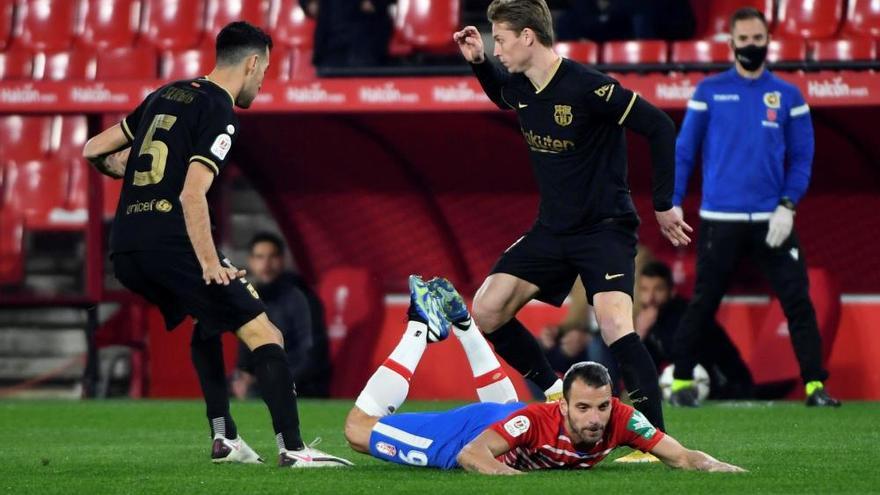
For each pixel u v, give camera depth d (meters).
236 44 21.83
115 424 32.94
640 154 43.06
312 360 42.69
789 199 34.56
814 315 35.16
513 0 22.25
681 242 22.39
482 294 23.56
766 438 27.02
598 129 22.52
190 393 45.09
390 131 44.06
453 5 46.53
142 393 45.41
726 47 42.81
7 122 51.62
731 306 42.38
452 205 45.97
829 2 44.44
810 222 43.28
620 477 18.83
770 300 42.25
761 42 34.25
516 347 23.95
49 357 49.56
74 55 49.97
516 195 45.47
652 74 40.03
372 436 20.23
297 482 18.86
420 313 21.36
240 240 50.88
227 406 22.80
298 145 45.12
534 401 41.56
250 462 22.50
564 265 23.11
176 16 50.19
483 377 22.84
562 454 19.25
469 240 46.47
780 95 34.59
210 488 18.45
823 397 35.22
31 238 50.94
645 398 21.83
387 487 18.05
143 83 42.34
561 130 22.38
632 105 22.02
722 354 40.12
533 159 23.09
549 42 22.34
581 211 22.67
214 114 21.27
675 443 19.38
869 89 38.09
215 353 22.78
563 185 22.72
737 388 40.22
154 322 45.50
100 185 44.16
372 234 46.88
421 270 46.91
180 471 21.08
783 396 41.19
